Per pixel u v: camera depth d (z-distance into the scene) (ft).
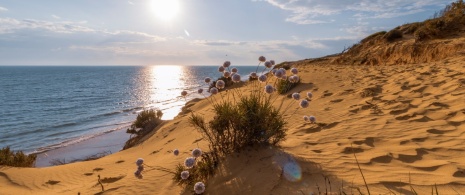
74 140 75.00
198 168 13.84
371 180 10.51
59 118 115.03
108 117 110.01
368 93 27.73
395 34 87.71
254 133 14.58
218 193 11.98
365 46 97.04
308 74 51.83
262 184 11.55
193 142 23.03
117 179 19.75
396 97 24.32
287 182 11.32
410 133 15.62
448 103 19.92
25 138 84.64
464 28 66.23
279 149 14.65
